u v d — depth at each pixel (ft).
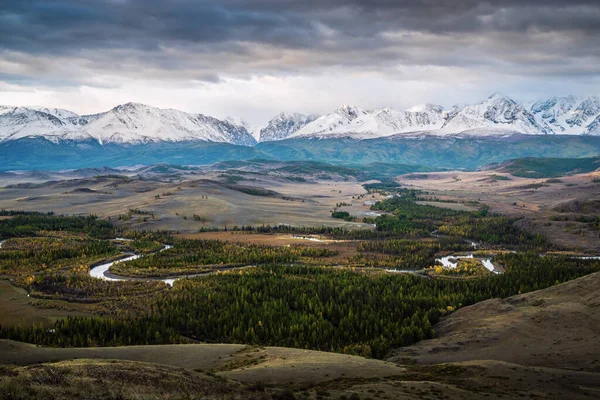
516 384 410.11
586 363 489.26
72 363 397.19
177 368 401.90
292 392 366.63
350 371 450.71
